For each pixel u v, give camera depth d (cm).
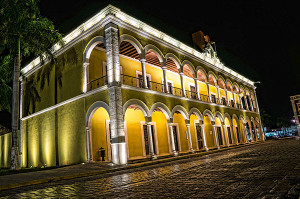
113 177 815
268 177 587
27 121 2031
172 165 1108
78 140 1435
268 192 442
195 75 2059
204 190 498
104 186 634
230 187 508
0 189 682
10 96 1944
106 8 1361
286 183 505
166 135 2006
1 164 2480
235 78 2930
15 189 688
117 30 1365
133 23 1523
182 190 514
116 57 1312
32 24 1518
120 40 1375
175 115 2158
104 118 1545
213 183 566
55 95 1717
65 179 841
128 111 1712
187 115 1825
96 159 1437
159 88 2031
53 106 1673
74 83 1538
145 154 1747
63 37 1669
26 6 1475
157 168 1021
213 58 2475
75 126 1474
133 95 1380
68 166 1252
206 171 787
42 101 1872
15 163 1334
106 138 1523
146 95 1481
